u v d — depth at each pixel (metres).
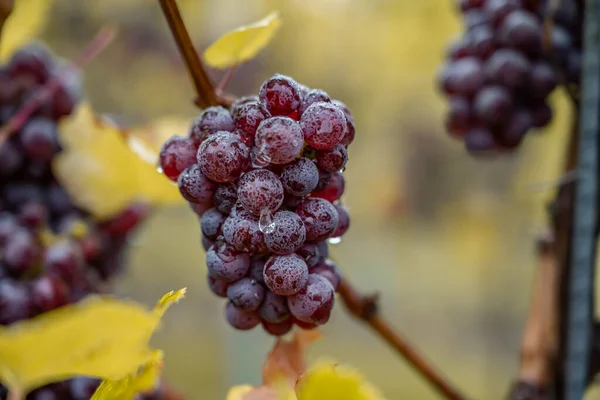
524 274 2.45
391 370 2.75
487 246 2.41
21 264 0.62
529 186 0.64
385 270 3.72
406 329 3.28
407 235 3.69
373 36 1.94
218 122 0.47
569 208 0.66
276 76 0.46
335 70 2.03
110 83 1.86
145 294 2.57
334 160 0.47
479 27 0.71
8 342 0.40
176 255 2.66
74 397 0.59
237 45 0.53
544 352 0.66
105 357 0.42
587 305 0.62
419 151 3.12
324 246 0.49
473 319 3.22
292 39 1.78
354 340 3.04
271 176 0.45
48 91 0.66
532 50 0.68
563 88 0.67
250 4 1.49
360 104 2.39
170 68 1.84
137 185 0.67
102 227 0.72
